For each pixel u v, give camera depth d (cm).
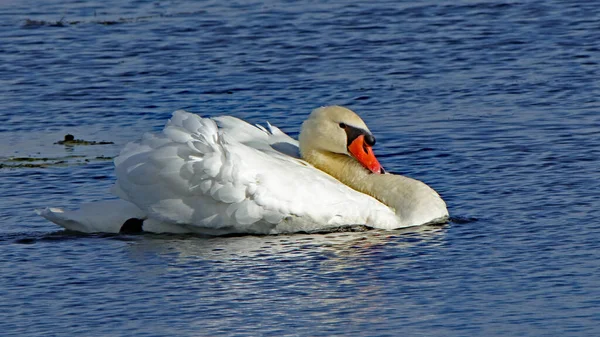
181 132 1611
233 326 1264
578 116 2227
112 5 3584
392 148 2055
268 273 1438
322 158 1714
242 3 3547
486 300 1327
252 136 1748
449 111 2314
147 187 1614
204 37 3083
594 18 3131
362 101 2422
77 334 1248
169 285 1397
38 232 1630
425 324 1260
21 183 1870
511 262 1456
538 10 3262
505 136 2100
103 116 2358
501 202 1727
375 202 1642
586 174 1844
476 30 3062
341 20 3238
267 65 2767
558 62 2703
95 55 2912
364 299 1339
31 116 2372
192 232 1634
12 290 1390
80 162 1998
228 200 1588
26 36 3145
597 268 1421
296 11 3388
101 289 1387
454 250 1515
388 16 3272
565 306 1299
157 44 3016
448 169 1916
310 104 2403
